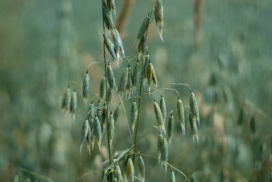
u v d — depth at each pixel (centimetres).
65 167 77
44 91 91
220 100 74
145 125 88
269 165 70
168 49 102
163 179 76
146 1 184
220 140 72
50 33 131
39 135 78
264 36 88
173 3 167
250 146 76
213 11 90
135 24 164
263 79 82
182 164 76
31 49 134
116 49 56
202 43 85
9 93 112
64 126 84
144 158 77
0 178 74
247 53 83
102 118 59
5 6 146
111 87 56
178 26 105
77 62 94
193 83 86
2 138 84
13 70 121
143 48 56
